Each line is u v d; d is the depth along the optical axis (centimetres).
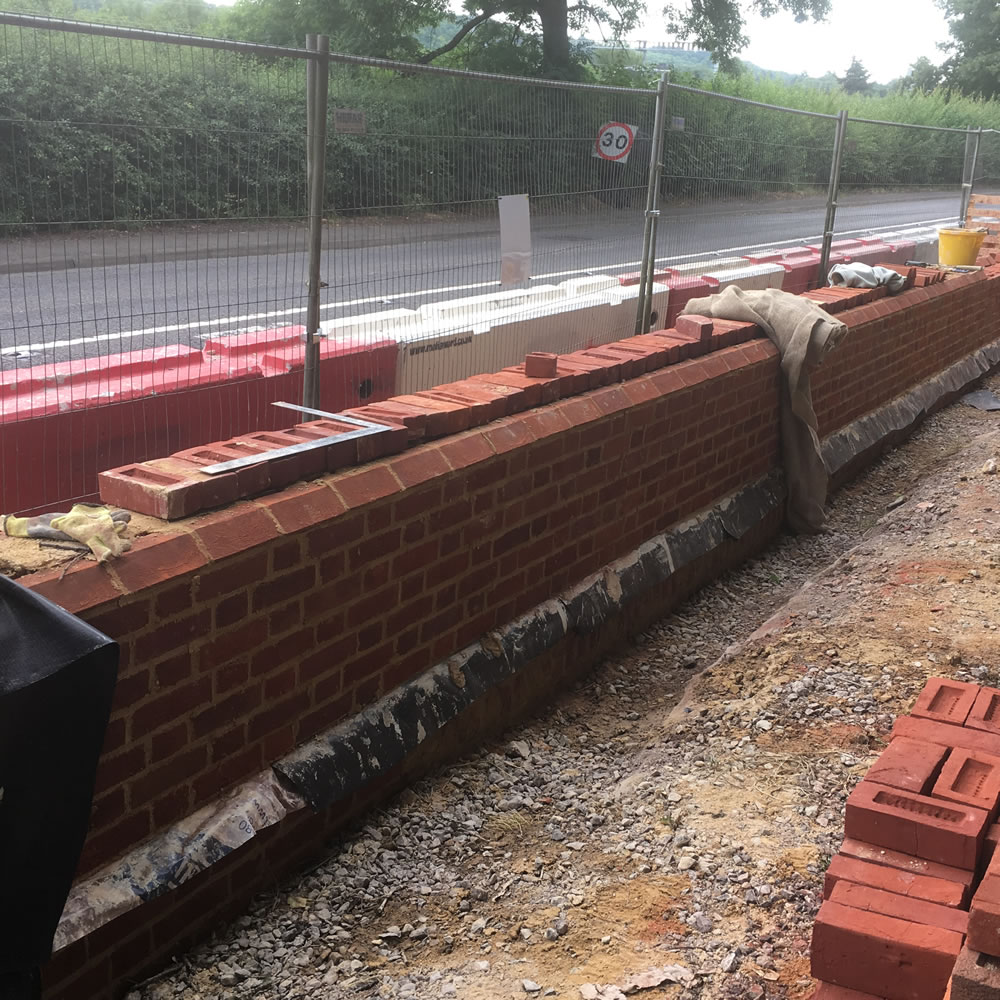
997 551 587
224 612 318
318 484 357
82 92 370
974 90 5519
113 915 291
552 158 608
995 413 1018
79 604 276
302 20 2633
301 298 468
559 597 489
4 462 412
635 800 389
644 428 530
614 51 3125
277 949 323
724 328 654
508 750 442
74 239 379
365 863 363
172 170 403
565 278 675
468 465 409
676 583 591
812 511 712
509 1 2741
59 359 431
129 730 297
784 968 293
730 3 2972
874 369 856
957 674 457
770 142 895
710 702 459
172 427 469
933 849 280
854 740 414
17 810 253
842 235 1658
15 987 270
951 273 1080
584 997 285
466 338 602
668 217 763
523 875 352
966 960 217
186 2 2809
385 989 300
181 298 421
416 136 507
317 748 362
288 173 445
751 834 356
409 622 397
